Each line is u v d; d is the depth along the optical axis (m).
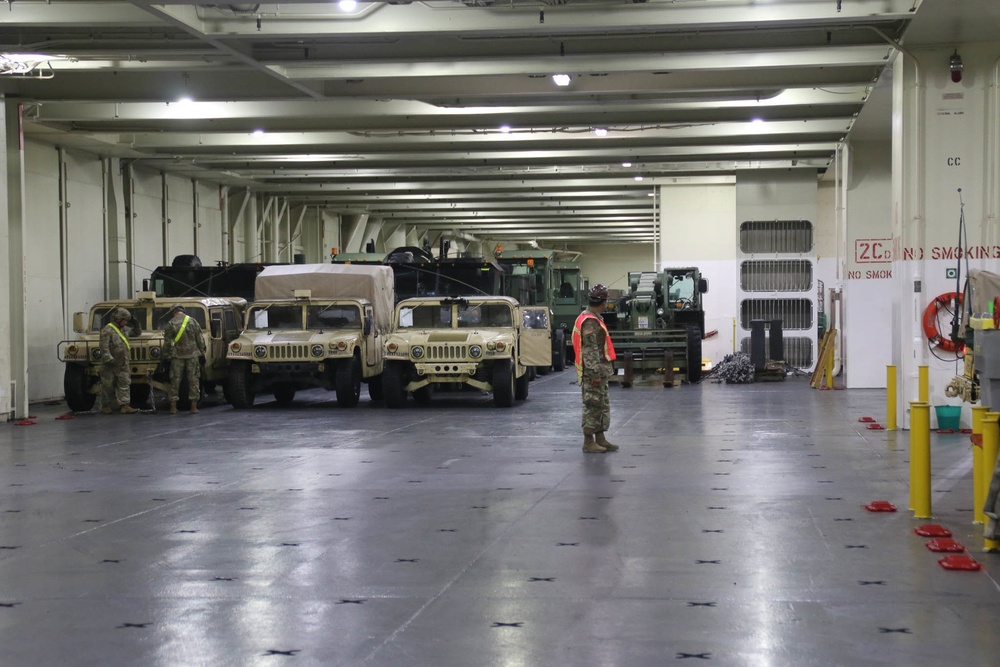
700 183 29.42
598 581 6.30
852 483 9.80
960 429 13.92
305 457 12.11
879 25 14.39
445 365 18.06
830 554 6.93
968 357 12.62
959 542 7.27
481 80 18.05
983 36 13.75
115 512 8.79
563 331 30.69
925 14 12.70
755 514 8.32
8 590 6.27
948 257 14.22
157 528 8.08
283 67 16.50
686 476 10.31
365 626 5.43
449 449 12.71
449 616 5.60
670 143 24.39
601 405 12.14
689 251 29.56
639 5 13.65
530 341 19.42
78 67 16.17
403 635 5.27
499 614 5.62
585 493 9.41
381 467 11.22
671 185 29.62
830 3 13.26
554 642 5.12
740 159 26.98
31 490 10.01
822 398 19.86
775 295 27.81
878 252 22.47
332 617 5.61
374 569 6.66
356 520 8.28
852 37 14.93
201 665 4.85
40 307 22.50
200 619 5.60
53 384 22.89
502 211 39.22
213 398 21.98
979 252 14.14
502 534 7.67
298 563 6.85
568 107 19.11
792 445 12.68
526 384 19.92
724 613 5.59
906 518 8.14
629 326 25.09
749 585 6.16
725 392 21.69
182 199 28.67
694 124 21.64
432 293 23.83
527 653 4.96
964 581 6.21
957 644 5.03
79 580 6.49
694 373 24.27
